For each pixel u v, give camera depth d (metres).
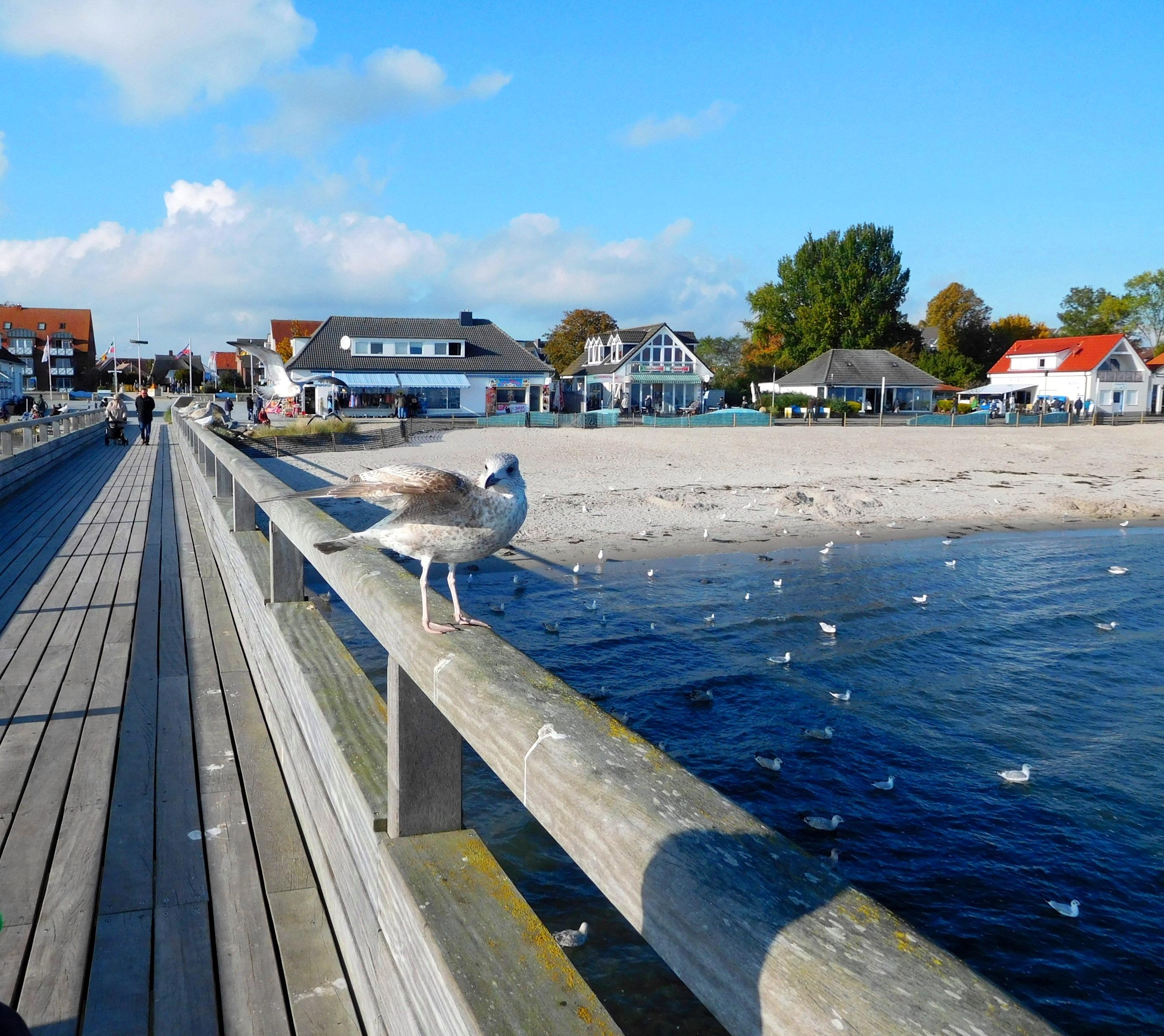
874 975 0.95
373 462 29.20
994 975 5.59
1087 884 6.46
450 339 57.62
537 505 22.06
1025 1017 0.87
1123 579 15.42
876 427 52.03
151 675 6.43
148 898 3.73
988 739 8.72
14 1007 3.07
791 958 0.99
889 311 81.38
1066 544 18.92
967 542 19.03
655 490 24.41
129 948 3.40
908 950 0.98
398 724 2.38
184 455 22.38
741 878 1.14
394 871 2.26
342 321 58.16
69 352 107.44
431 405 56.31
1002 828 7.16
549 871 6.34
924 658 11.06
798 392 71.75
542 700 1.82
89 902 3.68
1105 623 12.48
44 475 20.17
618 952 5.52
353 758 2.95
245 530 7.36
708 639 11.69
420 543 2.91
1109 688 10.07
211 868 3.93
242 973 3.22
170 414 50.75
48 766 4.97
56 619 7.86
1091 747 8.55
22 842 4.15
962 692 9.90
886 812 7.37
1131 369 70.25
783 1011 0.96
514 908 2.07
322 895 3.63
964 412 69.88
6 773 4.88
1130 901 6.27
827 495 23.84
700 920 1.11
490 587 14.29
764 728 8.91
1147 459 35.47
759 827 1.27
